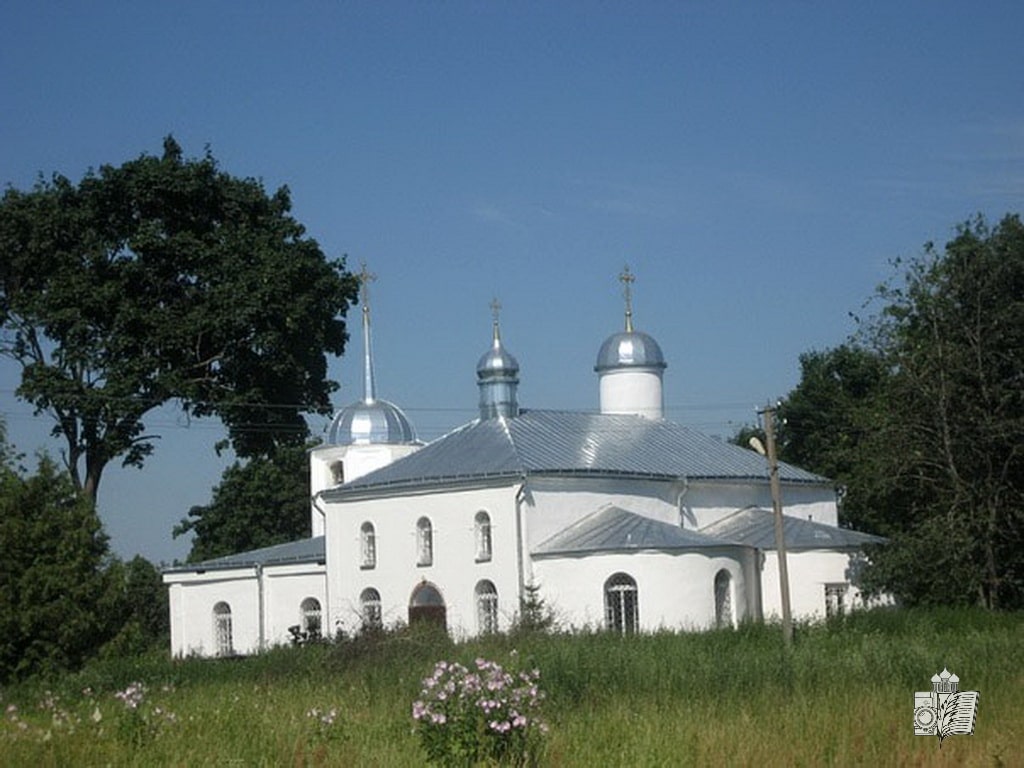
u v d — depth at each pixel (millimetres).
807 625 44844
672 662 31172
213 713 26875
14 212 59688
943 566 51312
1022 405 52562
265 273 60344
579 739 22938
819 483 64125
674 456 60969
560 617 52438
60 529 43219
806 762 20484
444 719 21703
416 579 56812
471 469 55781
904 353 53500
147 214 61656
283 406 62844
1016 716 24250
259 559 64250
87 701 32281
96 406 58125
